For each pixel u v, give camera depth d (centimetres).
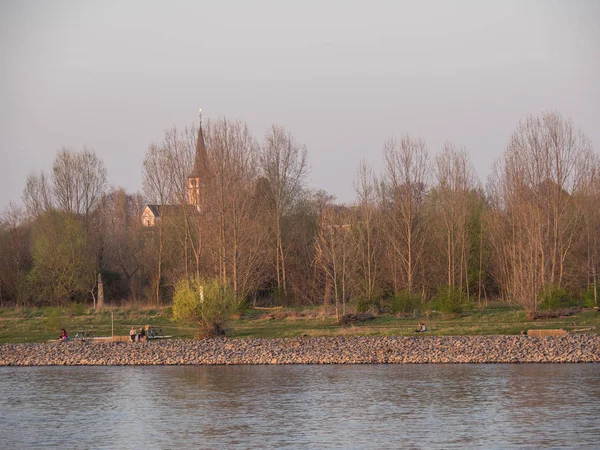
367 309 8938
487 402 4797
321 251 9575
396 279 10531
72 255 11019
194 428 4353
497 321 8144
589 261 9906
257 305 10800
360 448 3866
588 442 3894
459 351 6638
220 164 10062
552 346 6644
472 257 10838
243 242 9950
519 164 10112
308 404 4881
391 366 6291
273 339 7400
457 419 4397
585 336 6969
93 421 4569
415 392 5159
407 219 10488
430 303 9212
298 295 10925
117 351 7144
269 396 5153
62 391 5481
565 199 10131
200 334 7738
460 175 10831
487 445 3869
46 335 8238
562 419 4350
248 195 10288
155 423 4491
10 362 6869
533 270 8550
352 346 6969
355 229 10475
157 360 6769
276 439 4072
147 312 9831
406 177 10831
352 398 5022
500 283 10456
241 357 6769
